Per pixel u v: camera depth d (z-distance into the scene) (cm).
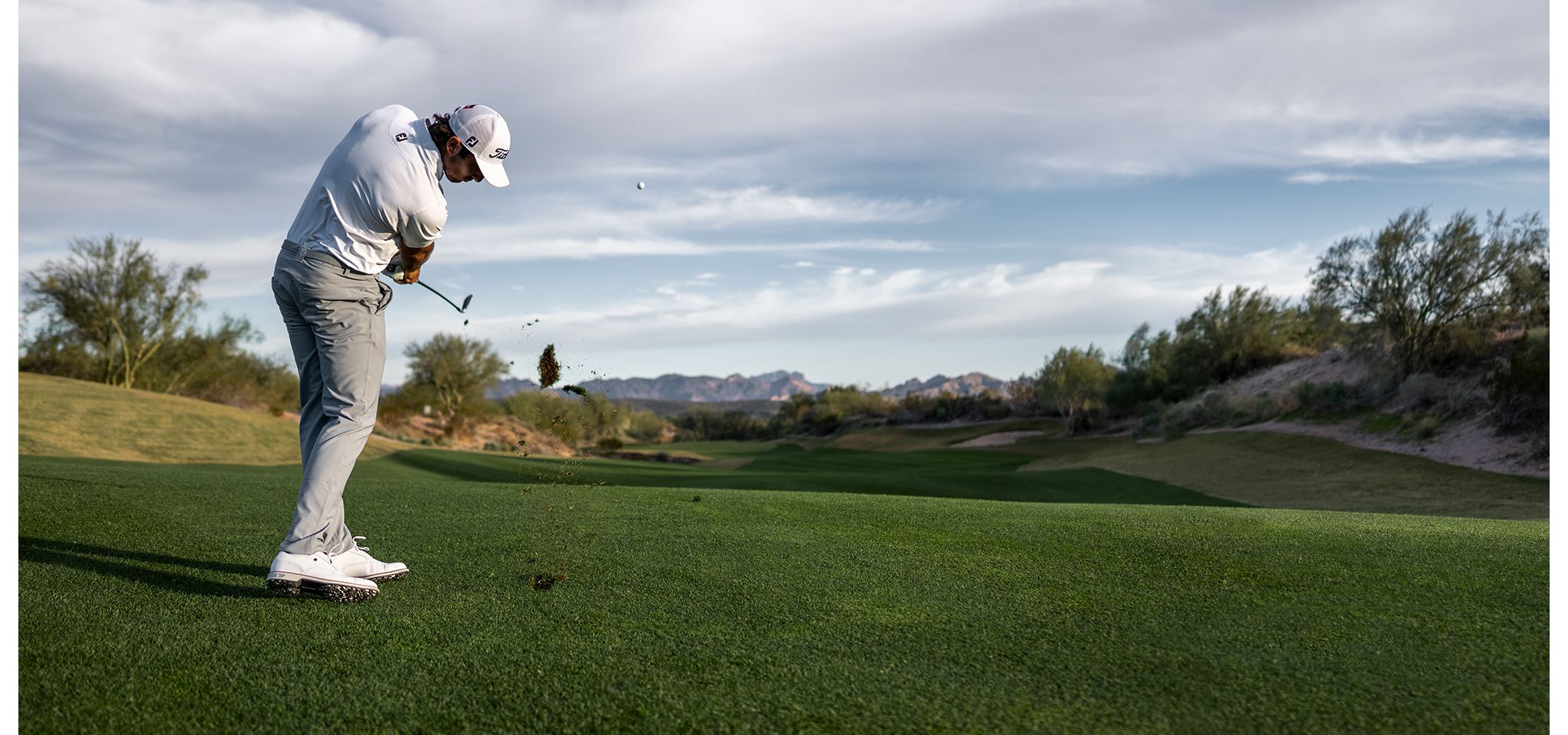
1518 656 225
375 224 285
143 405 2309
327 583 271
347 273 286
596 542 378
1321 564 336
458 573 316
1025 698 200
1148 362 3950
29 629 234
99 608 256
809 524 433
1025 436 4109
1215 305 3869
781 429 6406
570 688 204
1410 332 2602
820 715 190
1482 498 1648
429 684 205
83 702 189
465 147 292
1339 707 194
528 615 263
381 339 303
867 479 2194
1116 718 188
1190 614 270
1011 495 1984
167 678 205
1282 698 199
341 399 292
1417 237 2575
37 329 3322
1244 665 221
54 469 607
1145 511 489
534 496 531
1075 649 235
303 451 308
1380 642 239
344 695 197
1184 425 3247
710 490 599
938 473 2431
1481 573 316
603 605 276
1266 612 271
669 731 181
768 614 267
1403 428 2330
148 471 653
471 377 4294
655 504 504
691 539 388
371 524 419
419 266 314
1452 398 2338
